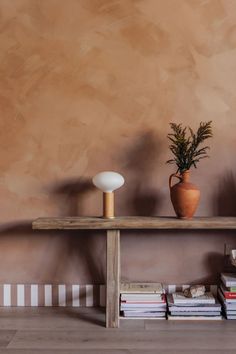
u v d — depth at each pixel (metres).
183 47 3.23
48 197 3.28
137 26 3.23
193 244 3.26
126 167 3.26
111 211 3.04
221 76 3.22
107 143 3.26
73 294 3.28
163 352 2.49
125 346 2.57
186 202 2.94
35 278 3.29
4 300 3.29
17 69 3.25
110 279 2.86
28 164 3.27
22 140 3.27
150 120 3.24
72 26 3.24
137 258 3.27
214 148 3.24
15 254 3.29
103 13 3.23
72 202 3.27
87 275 3.29
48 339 2.67
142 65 3.23
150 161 3.25
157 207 3.25
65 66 3.25
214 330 2.81
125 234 3.27
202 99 3.23
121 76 3.24
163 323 2.94
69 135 3.26
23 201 3.28
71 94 3.25
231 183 3.23
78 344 2.60
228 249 3.24
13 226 3.29
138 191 3.26
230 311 3.01
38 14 3.24
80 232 3.29
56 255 3.29
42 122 3.26
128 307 3.03
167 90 3.24
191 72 3.23
